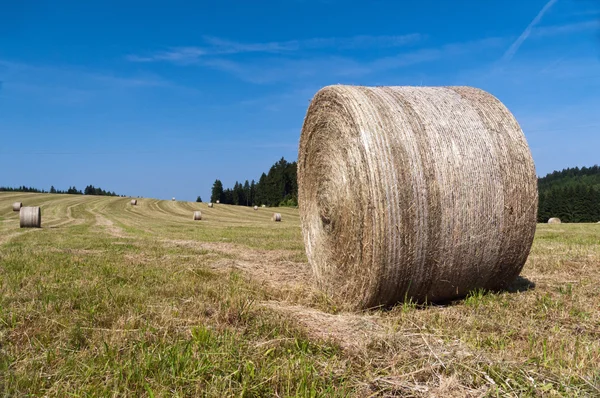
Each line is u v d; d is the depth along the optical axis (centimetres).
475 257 591
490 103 653
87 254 1044
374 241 556
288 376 338
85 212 3850
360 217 582
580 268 834
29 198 4941
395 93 631
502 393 327
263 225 2792
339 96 641
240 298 564
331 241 679
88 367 348
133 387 328
